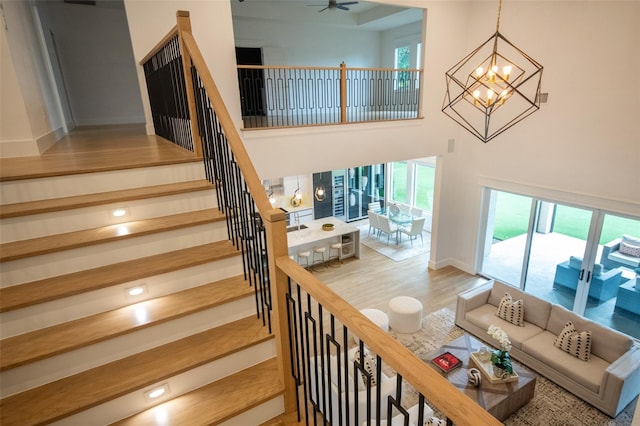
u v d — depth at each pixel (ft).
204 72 7.34
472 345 14.58
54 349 5.49
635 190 15.25
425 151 21.20
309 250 26.21
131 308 6.56
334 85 27.81
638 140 14.88
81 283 6.31
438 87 20.66
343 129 17.66
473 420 2.56
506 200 21.21
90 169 7.92
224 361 6.30
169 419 5.56
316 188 34.37
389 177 38.09
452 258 25.20
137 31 14.43
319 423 6.44
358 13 28.71
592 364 13.26
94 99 24.03
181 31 8.43
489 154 21.06
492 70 11.24
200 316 6.67
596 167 16.39
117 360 6.05
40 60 14.47
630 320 16.57
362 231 34.01
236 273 7.70
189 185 8.69
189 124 9.95
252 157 15.69
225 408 5.73
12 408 5.12
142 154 10.15
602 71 15.56
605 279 17.15
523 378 12.66
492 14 19.42
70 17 22.41
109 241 6.90
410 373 3.09
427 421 9.98
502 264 22.33
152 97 15.33
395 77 31.01
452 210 24.03
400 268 25.35
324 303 4.35
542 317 15.57
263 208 5.40
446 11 19.75
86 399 5.26
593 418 12.32
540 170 18.67
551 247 19.42
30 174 7.33
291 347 6.02
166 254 7.48
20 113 9.97
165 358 6.07
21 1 12.67
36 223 6.91
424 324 18.29
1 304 5.68
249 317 7.19
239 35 26.48
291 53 28.73
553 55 17.15
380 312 17.57
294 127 16.21
